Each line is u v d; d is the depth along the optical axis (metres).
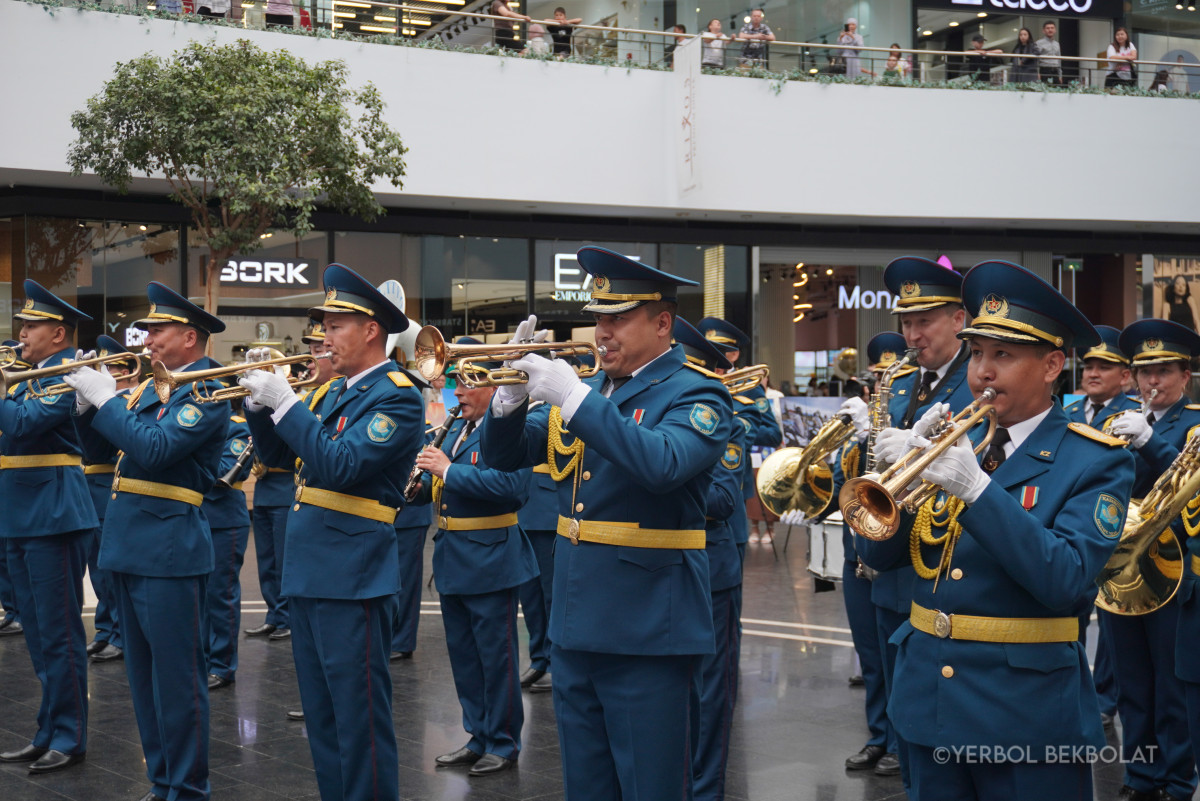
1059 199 17.47
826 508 5.18
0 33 12.98
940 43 18.89
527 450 3.78
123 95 12.11
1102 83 17.89
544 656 6.87
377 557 4.22
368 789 4.17
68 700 5.26
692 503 3.46
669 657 3.38
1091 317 19.97
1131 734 5.03
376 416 4.16
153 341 4.87
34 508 5.30
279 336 16.03
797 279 19.11
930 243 18.75
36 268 14.77
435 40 15.20
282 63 12.57
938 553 2.97
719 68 16.53
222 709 6.26
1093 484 2.82
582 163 15.91
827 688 6.74
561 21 16.05
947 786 2.94
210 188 14.51
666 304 3.52
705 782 4.65
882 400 4.78
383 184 14.96
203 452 4.78
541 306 17.44
